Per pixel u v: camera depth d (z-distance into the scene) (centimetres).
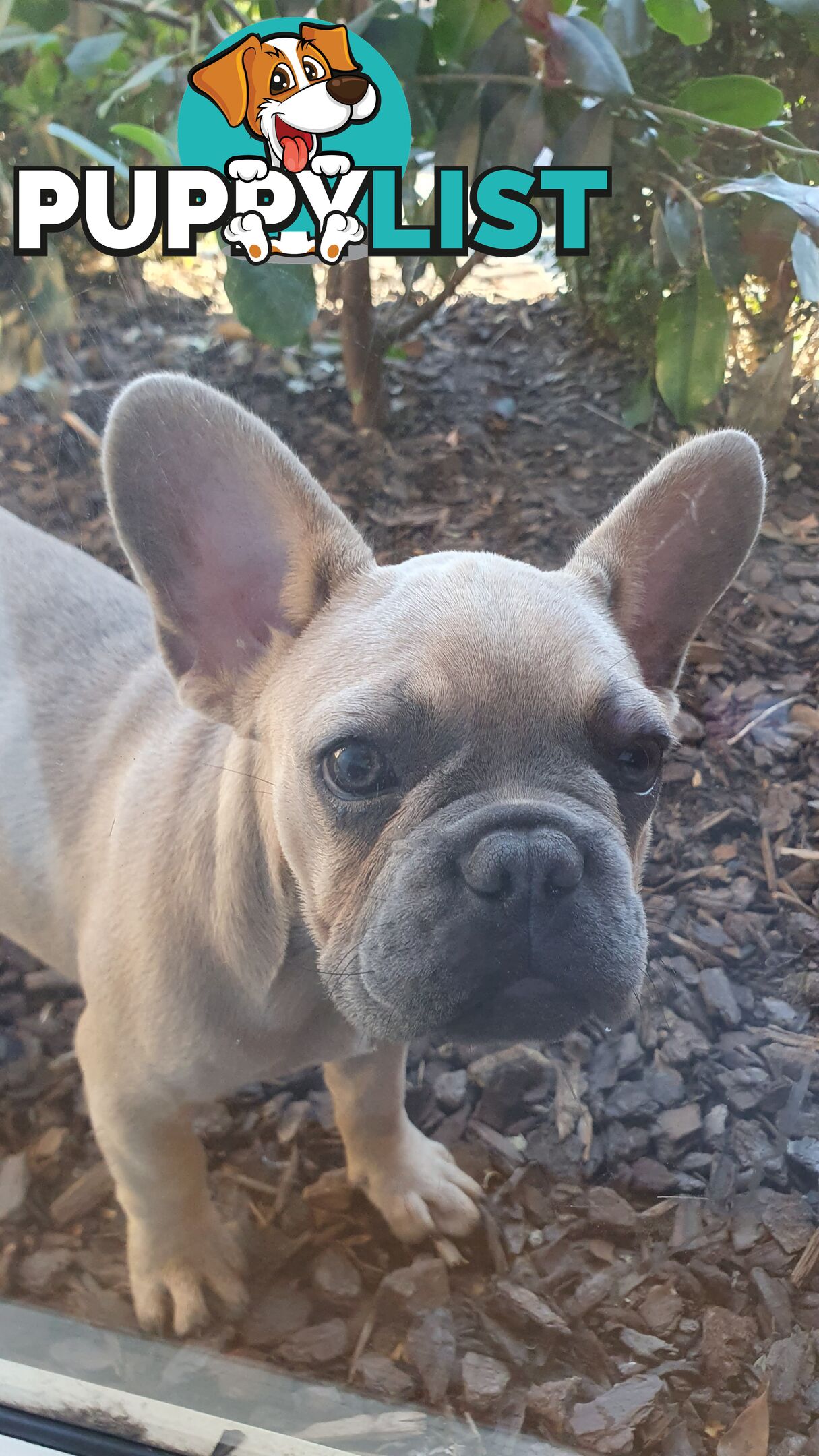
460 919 24
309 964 31
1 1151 38
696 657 44
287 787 28
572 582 30
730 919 40
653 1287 35
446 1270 35
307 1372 34
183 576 30
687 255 36
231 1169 38
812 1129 36
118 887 33
